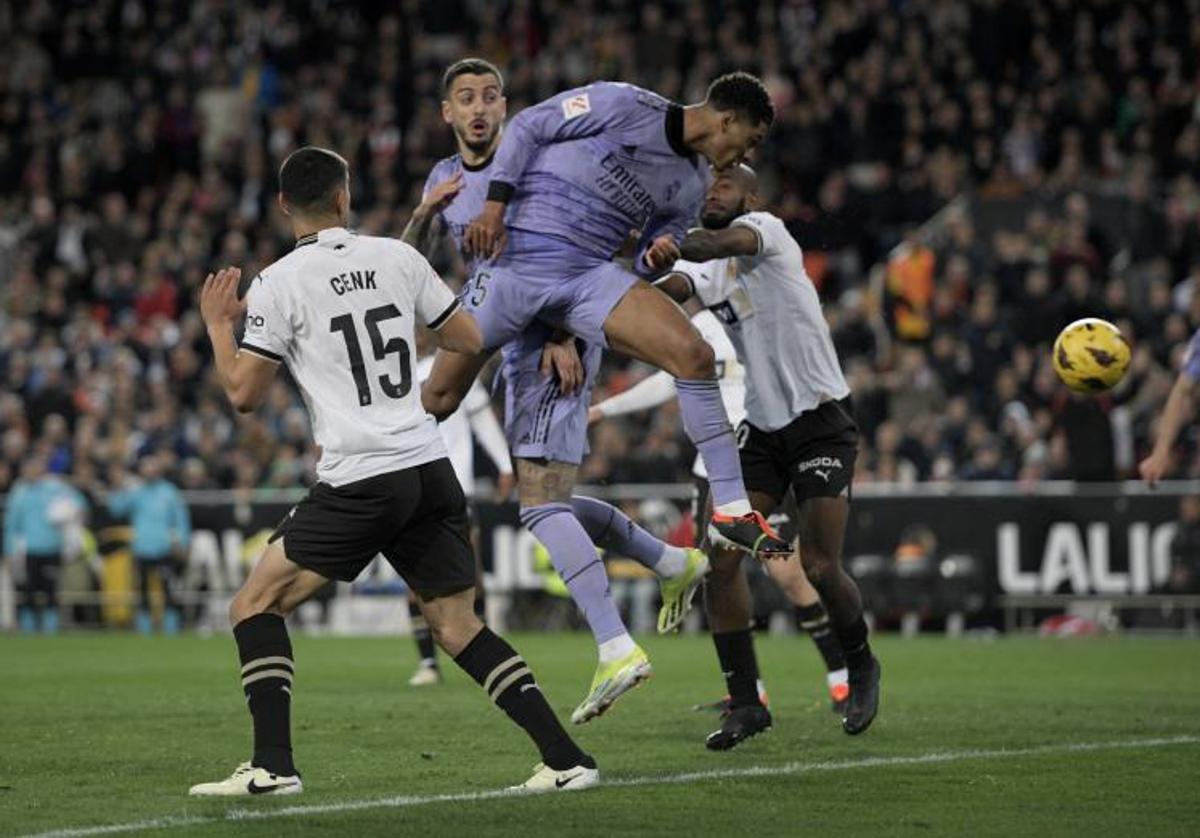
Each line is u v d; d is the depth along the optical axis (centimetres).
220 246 4228
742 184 1407
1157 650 2502
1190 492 2852
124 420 3603
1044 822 1025
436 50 4722
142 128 4594
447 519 1134
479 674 1140
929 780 1181
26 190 4594
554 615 3103
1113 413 3145
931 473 3133
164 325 3975
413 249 1146
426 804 1076
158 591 3284
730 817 1035
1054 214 3872
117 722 1574
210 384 3688
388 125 4419
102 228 4266
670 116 1293
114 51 4900
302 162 1125
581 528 1298
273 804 1081
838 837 976
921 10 4322
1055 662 2275
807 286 1435
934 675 2070
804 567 1448
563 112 1288
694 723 1558
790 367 1433
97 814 1060
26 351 3900
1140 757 1295
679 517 3056
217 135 4638
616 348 1301
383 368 1112
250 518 3272
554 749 1138
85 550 3338
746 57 4272
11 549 3344
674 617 1403
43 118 4688
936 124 4025
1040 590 2927
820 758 1306
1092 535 2902
